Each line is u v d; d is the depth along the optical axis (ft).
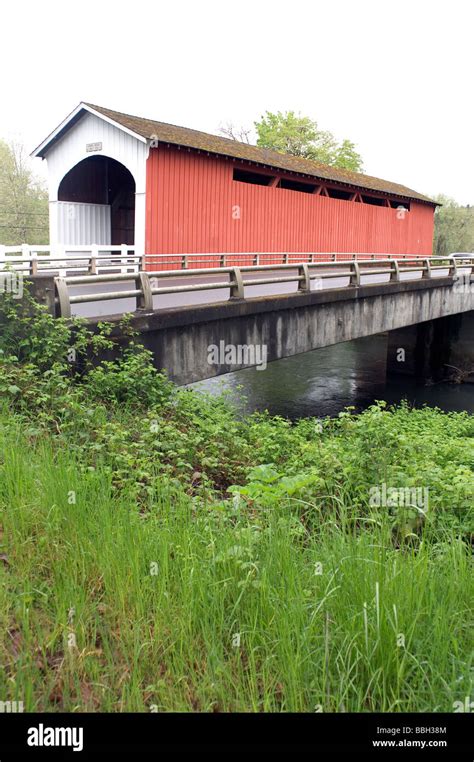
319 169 80.74
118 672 9.70
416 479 18.60
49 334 25.49
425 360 79.30
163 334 30.94
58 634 10.17
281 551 12.17
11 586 11.25
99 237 64.90
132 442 22.04
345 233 83.10
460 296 71.72
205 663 9.68
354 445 22.79
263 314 37.68
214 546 12.49
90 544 12.44
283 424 32.24
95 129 56.39
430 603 10.65
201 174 59.57
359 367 84.38
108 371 28.07
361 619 10.03
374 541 13.58
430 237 106.83
